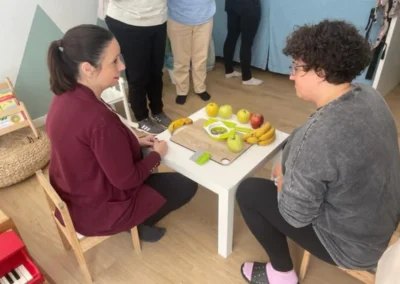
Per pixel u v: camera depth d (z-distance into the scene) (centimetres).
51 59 117
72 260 168
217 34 336
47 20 243
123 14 207
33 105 259
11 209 196
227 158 154
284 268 142
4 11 223
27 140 224
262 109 280
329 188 100
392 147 100
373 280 121
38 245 175
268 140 161
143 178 140
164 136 172
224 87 313
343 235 108
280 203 108
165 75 332
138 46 218
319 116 97
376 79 266
